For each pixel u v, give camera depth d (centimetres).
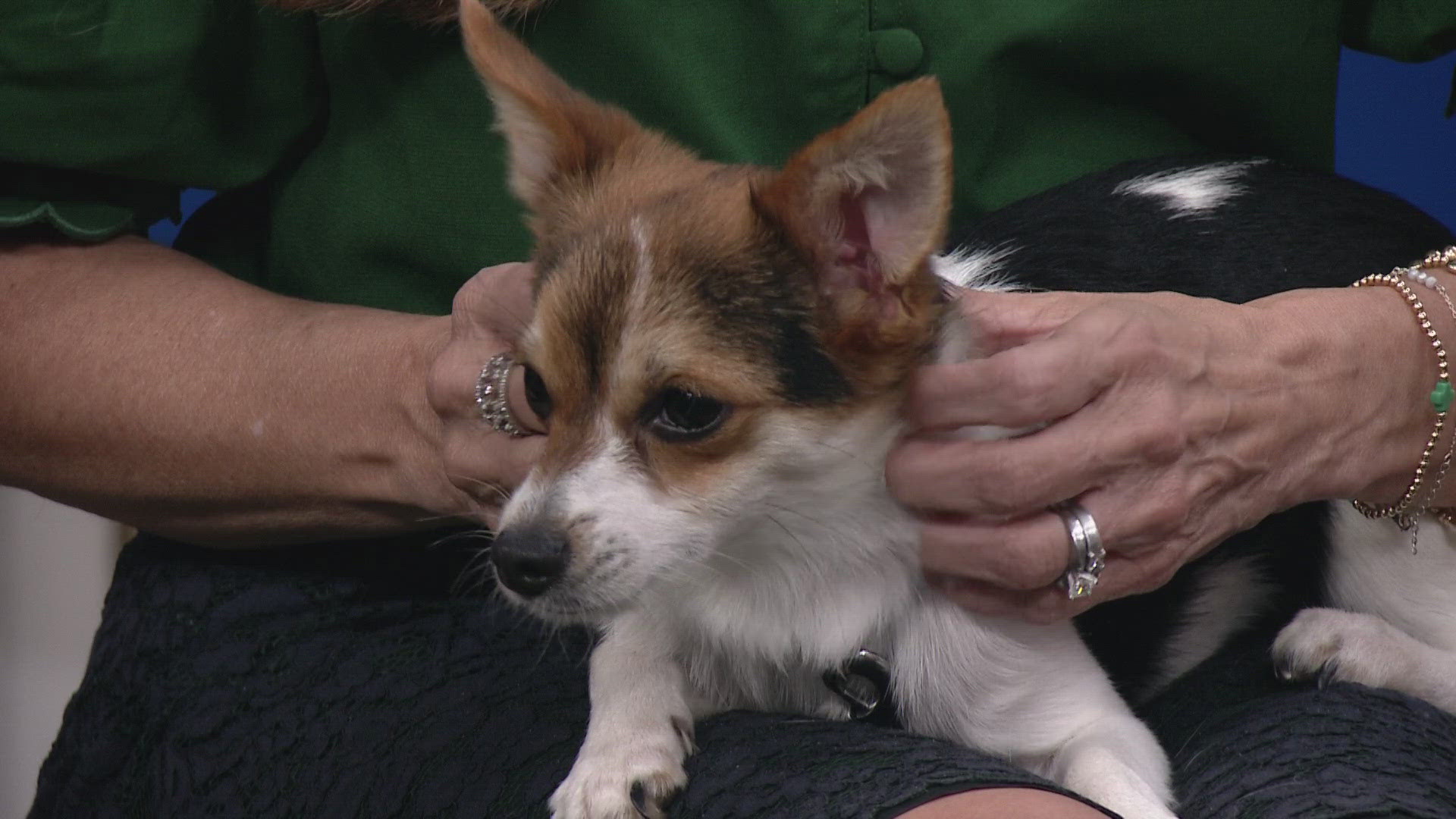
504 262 249
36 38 231
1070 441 187
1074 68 252
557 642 230
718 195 211
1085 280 240
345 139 254
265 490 231
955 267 240
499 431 213
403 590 242
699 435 201
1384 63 383
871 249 196
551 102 226
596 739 194
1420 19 271
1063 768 212
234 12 248
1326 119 275
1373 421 213
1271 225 252
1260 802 188
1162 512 194
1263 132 271
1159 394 189
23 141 236
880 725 223
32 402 233
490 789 193
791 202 197
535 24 254
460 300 217
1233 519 207
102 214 248
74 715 238
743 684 230
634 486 201
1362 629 236
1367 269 249
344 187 253
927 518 210
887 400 203
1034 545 191
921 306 196
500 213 248
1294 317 209
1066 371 186
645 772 186
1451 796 187
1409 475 223
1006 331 206
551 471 202
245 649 227
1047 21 242
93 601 395
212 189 257
